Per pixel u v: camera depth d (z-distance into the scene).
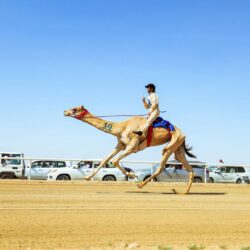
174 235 9.28
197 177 29.88
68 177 27.70
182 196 15.88
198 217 11.23
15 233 8.88
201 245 8.47
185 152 17.72
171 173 28.77
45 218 10.34
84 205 12.46
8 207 11.69
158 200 14.20
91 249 8.02
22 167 28.70
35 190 16.19
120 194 15.70
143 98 16.83
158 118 17.25
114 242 8.54
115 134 17.12
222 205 13.62
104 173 27.83
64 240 8.53
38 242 8.32
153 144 17.17
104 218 10.59
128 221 10.38
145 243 8.57
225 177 31.89
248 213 12.16
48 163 28.81
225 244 8.76
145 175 27.84
